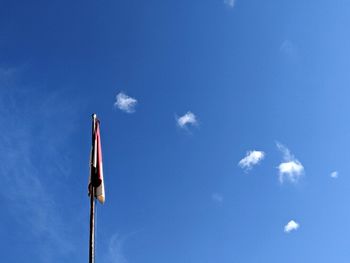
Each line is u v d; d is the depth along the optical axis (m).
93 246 21.77
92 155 23.83
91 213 22.66
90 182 23.36
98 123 24.83
